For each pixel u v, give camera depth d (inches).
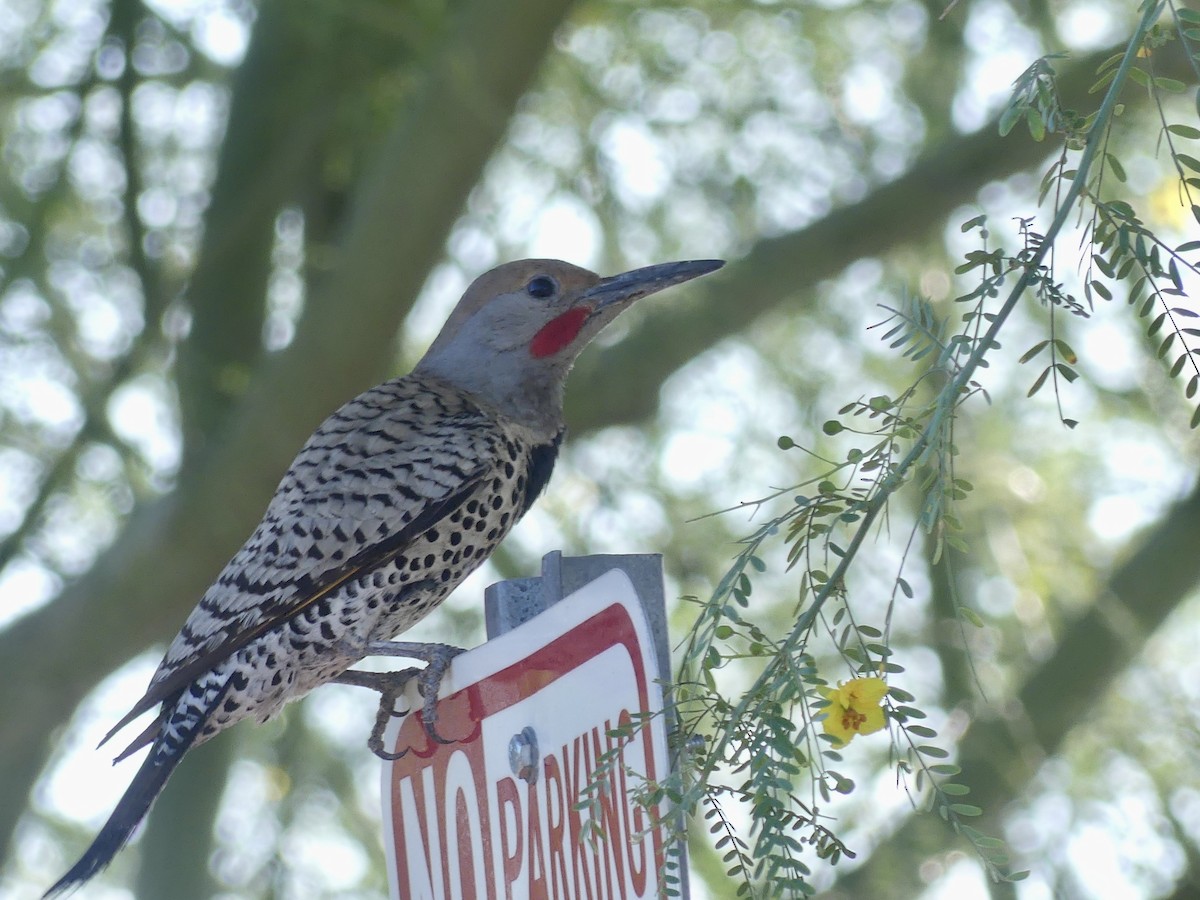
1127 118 420.8
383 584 283.7
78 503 474.6
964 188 464.8
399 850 220.5
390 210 415.2
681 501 468.8
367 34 466.0
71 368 455.5
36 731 437.7
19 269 438.3
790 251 468.1
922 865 440.8
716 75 479.8
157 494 466.0
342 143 485.1
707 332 465.7
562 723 178.2
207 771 496.7
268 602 277.1
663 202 478.9
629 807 163.2
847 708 157.9
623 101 477.4
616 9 482.0
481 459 290.5
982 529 474.0
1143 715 482.0
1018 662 492.7
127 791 269.1
